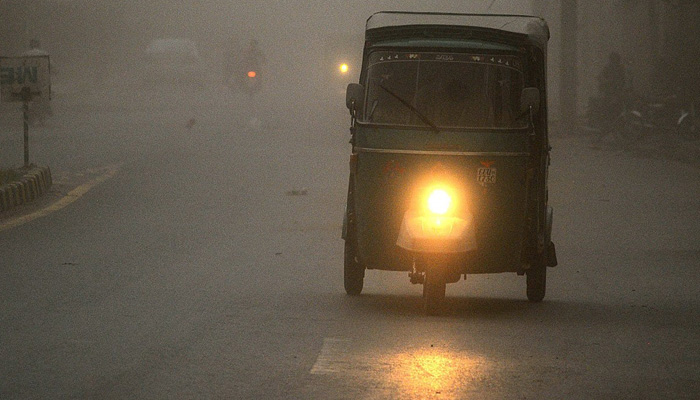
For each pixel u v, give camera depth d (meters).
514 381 20.11
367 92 28.88
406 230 27.39
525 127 28.19
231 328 24.88
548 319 27.20
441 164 27.84
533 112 27.92
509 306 29.47
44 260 35.41
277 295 30.00
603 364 21.75
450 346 23.19
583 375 20.75
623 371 21.17
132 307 27.38
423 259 27.20
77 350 22.20
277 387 19.38
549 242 31.50
